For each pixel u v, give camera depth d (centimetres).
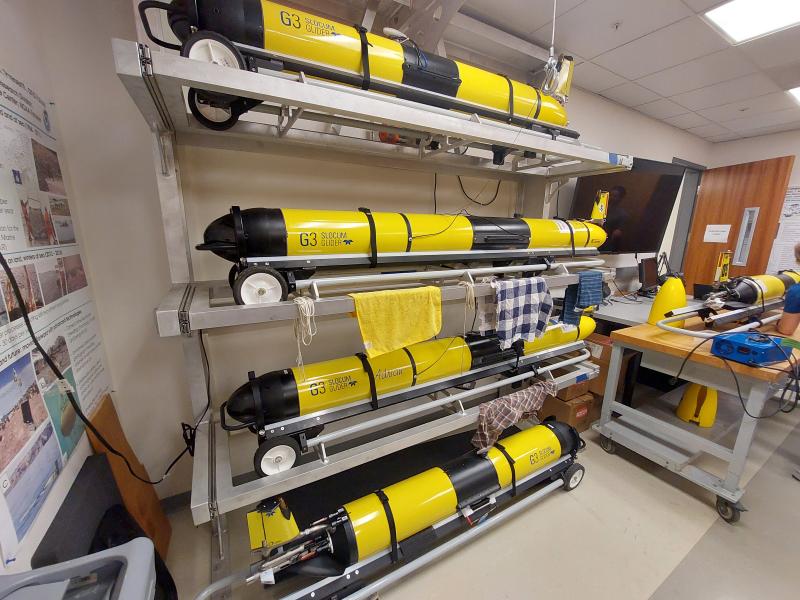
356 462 117
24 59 94
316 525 110
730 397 271
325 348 174
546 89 153
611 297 286
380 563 114
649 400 264
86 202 121
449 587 125
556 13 164
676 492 171
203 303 93
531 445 152
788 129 339
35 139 96
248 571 102
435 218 130
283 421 114
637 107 283
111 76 118
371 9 135
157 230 133
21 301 79
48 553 75
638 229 275
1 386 71
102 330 130
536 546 141
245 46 87
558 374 211
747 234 338
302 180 152
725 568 132
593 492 171
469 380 150
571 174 188
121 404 138
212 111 111
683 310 180
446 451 200
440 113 113
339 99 90
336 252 111
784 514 158
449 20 128
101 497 98
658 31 177
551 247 162
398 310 110
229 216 99
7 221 79
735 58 203
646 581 127
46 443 85
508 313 136
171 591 104
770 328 195
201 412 123
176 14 84
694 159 374
